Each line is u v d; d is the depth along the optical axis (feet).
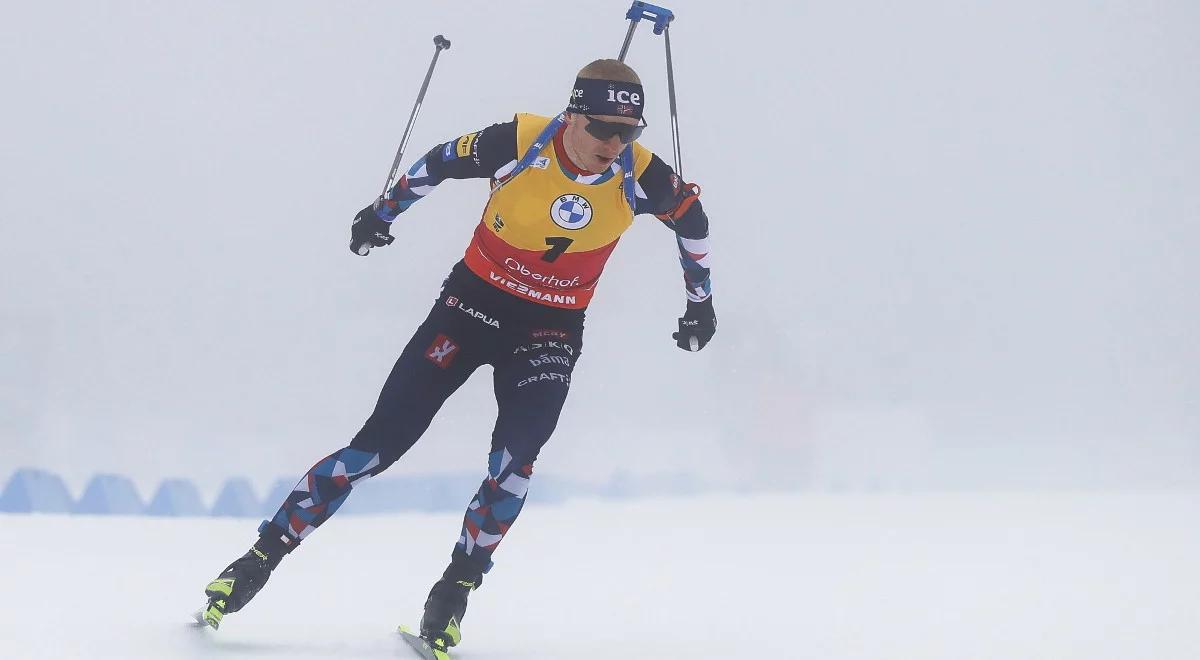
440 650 35.06
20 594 39.91
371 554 59.47
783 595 47.83
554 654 36.22
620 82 35.22
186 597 41.70
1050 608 44.37
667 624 41.55
